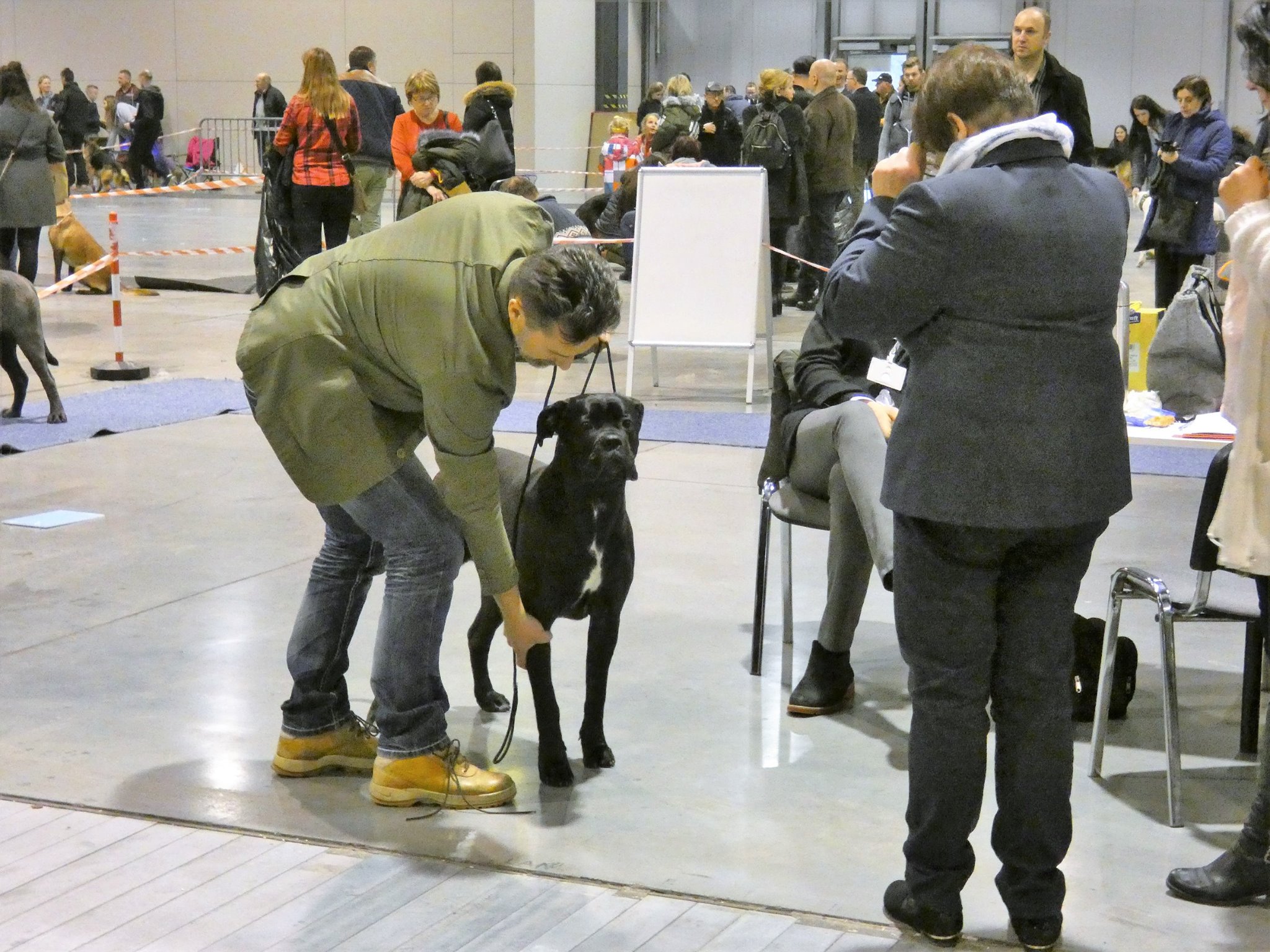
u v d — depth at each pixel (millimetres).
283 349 3184
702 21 26188
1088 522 2674
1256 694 3832
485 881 3104
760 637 4461
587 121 25047
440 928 2893
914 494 2656
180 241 18016
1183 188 9602
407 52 24672
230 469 7133
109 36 26453
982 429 2604
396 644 3402
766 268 9195
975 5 25172
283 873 3139
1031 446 2596
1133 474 7008
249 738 3920
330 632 3600
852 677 4188
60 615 4941
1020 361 2592
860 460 3943
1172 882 3059
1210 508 3400
